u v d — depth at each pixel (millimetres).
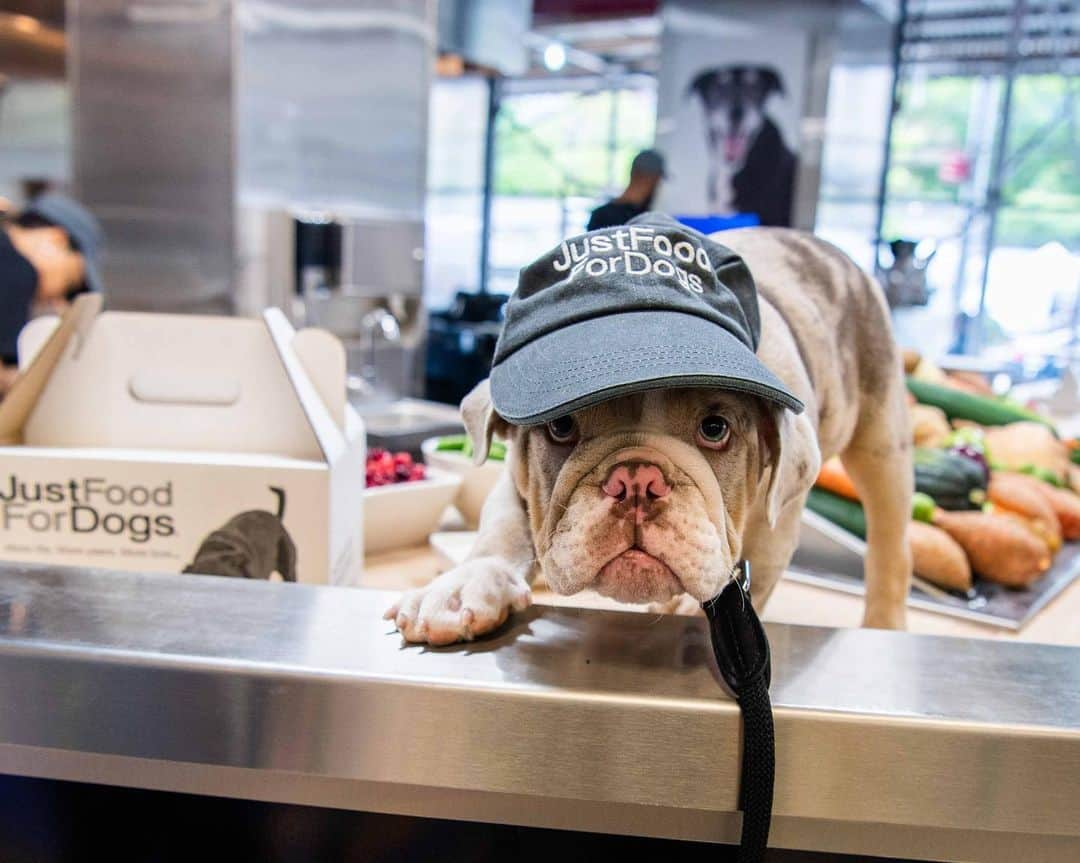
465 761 507
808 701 496
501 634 563
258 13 3154
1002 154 5688
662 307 572
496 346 624
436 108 7164
